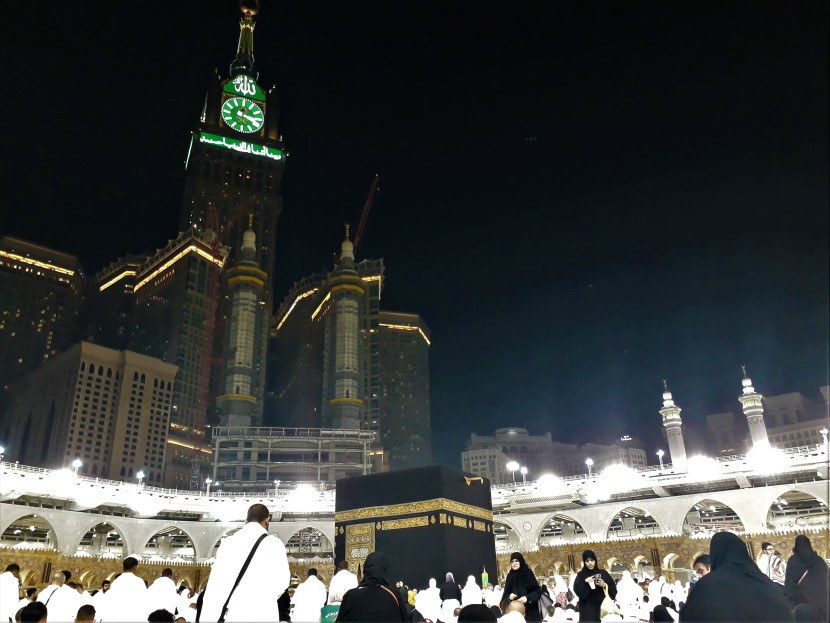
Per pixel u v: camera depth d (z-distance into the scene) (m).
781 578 18.44
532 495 93.31
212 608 9.10
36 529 96.81
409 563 46.25
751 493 78.19
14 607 18.06
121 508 93.31
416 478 48.16
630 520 100.31
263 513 10.01
